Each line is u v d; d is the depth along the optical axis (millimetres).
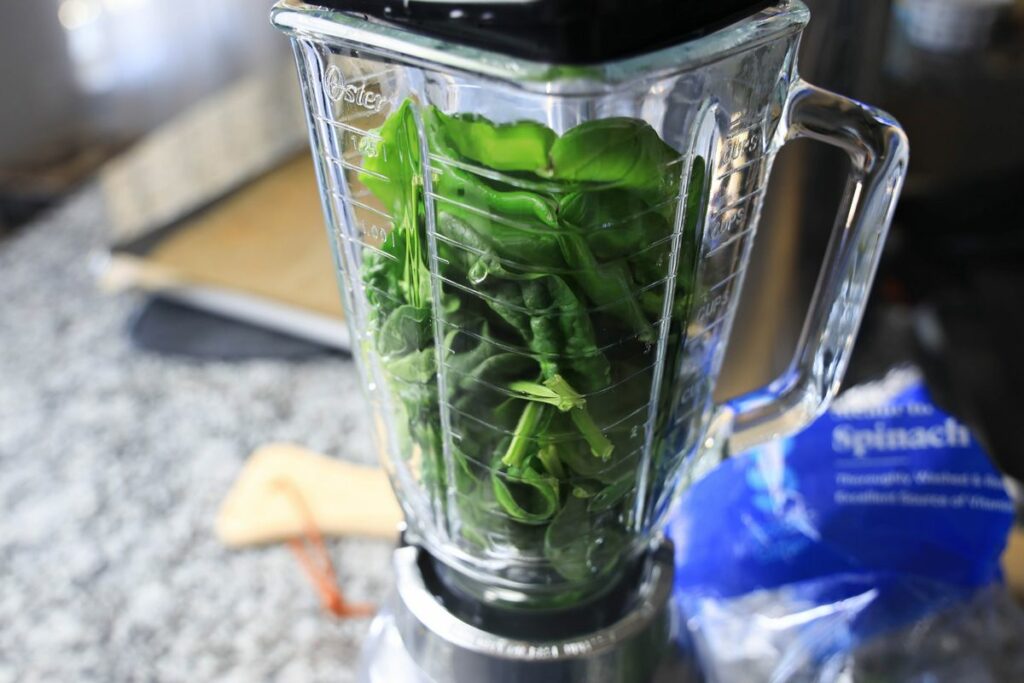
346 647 500
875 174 312
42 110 1253
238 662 493
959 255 860
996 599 452
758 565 456
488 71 230
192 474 618
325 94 288
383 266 298
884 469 456
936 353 744
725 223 311
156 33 1239
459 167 256
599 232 257
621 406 291
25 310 792
